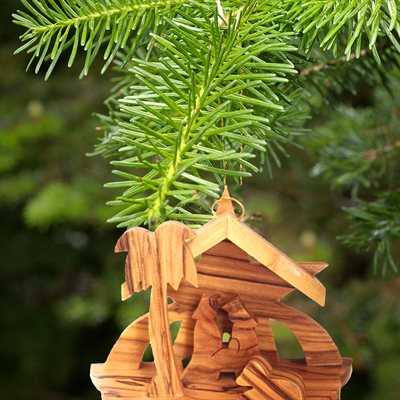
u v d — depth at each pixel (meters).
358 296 0.90
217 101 0.36
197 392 0.37
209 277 0.37
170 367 0.36
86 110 1.11
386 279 0.91
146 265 0.35
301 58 0.38
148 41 0.39
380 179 0.64
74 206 0.95
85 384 1.28
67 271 1.26
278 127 0.45
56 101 1.14
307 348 0.38
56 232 1.21
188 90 0.36
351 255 0.97
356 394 1.08
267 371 0.37
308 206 0.96
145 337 0.38
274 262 0.35
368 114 0.62
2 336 1.26
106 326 1.28
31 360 1.26
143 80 0.35
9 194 1.03
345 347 0.87
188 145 0.34
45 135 1.05
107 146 0.44
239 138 0.35
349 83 0.47
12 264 1.21
